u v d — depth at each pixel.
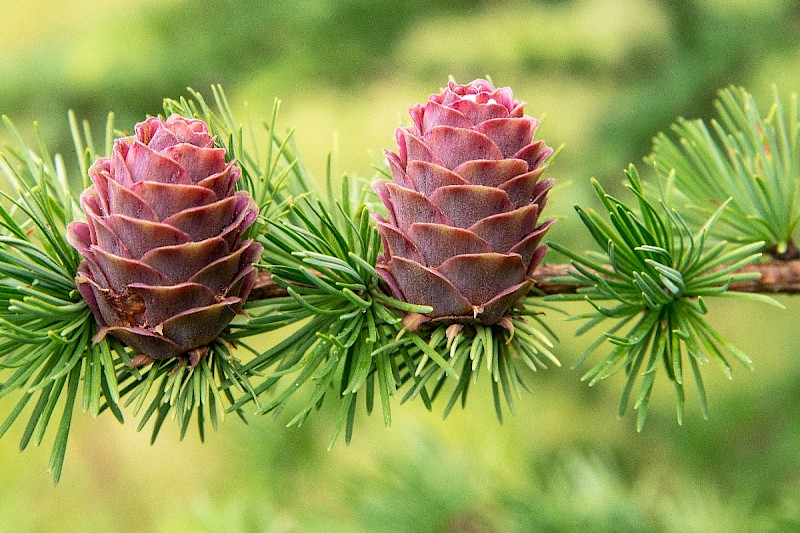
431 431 0.36
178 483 0.63
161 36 0.90
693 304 0.26
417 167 0.25
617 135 0.72
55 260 0.26
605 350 0.67
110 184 0.25
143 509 0.62
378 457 0.35
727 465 0.55
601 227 0.26
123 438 0.66
